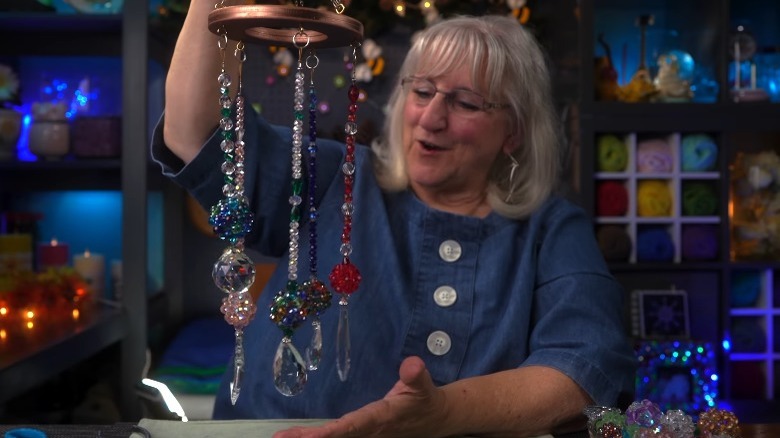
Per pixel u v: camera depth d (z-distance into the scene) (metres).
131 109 2.67
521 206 1.38
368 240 1.32
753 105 2.85
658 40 3.08
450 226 1.35
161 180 3.02
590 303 1.26
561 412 1.10
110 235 3.09
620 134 2.94
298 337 1.27
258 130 1.27
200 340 2.72
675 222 2.89
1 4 2.71
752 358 2.93
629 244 2.88
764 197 2.97
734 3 3.18
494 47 1.35
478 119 1.34
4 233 2.85
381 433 0.96
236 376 0.91
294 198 0.91
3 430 1.03
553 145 1.45
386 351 1.26
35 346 1.99
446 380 1.26
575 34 2.89
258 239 1.35
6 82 2.83
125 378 2.68
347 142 0.97
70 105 2.97
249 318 0.90
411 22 3.15
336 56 3.12
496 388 1.07
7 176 3.00
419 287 1.30
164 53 2.98
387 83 3.15
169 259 3.11
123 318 2.64
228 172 0.92
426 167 1.35
